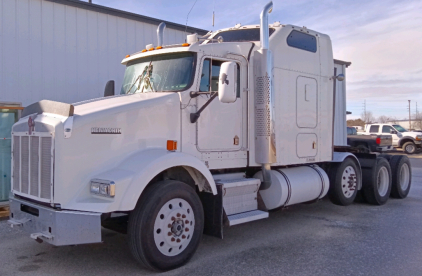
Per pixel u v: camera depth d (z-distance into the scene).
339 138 15.27
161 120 4.84
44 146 4.27
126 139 4.54
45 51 8.54
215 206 5.12
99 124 4.36
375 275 4.40
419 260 4.91
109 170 4.38
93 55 9.30
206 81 5.32
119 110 4.51
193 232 4.74
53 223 4.03
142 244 4.24
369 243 5.65
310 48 6.93
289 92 6.40
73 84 8.98
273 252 5.24
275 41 6.19
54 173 4.10
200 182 5.04
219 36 6.04
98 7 9.23
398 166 9.28
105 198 4.11
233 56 5.62
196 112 5.15
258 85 5.76
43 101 4.59
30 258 5.01
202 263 4.79
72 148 4.17
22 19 8.20
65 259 4.97
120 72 9.82
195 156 5.14
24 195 4.63
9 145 7.88
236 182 5.45
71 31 8.93
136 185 4.18
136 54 5.95
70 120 4.18
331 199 7.86
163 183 4.52
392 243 5.65
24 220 4.56
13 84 8.10
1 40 7.93
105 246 5.54
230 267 4.66
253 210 5.78
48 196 4.20
